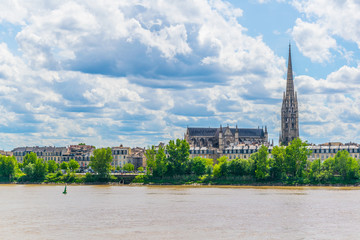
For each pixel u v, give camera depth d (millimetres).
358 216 137500
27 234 109375
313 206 162375
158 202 177250
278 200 183500
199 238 105438
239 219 131875
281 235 108688
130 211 149250
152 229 115938
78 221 128125
